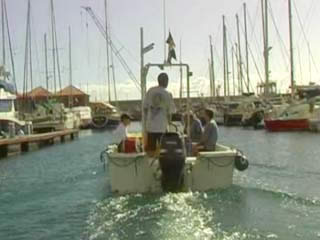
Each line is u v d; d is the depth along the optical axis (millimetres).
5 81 37750
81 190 15008
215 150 13656
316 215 10320
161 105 12391
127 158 12070
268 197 12234
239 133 41844
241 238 8516
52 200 13453
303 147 27578
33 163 24734
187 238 8445
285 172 17531
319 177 16125
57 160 25953
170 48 13812
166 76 12562
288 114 40688
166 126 12414
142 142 13328
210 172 12297
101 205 11586
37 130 41844
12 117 35312
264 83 55562
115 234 8945
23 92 46938
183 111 16641
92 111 64438
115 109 62969
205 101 58531
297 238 8586
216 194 11984
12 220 11125
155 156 11984
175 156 11453
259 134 39344
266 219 9883
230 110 55406
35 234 9773
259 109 47969
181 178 11719
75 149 32875
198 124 14992
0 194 14906
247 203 11352
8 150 28766
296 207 11086
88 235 9148
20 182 17828
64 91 73625
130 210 10508
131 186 12156
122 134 14430
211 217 9891
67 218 10969
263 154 24375
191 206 10758
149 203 11039
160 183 12000
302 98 45250
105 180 17000
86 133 53031
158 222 9492
